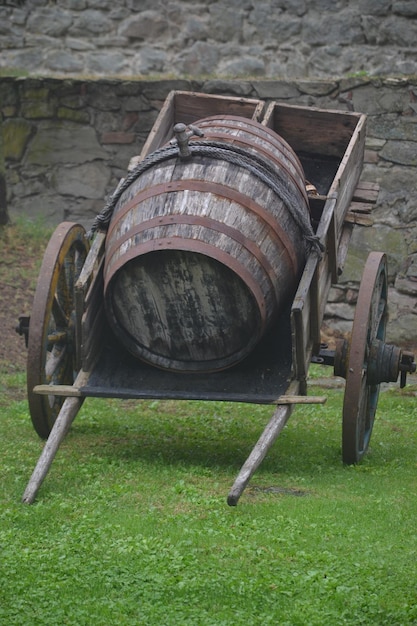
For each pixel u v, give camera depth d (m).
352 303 15.40
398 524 7.95
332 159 11.48
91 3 17.22
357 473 9.49
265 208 8.94
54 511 7.93
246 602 6.41
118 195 9.25
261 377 9.20
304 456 10.02
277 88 15.86
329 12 16.75
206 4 17.06
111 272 8.89
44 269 9.48
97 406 11.72
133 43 17.25
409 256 15.33
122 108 16.30
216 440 10.50
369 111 15.45
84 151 16.42
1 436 10.12
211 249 8.59
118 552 7.05
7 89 16.41
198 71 17.19
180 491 8.53
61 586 6.55
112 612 6.22
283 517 7.92
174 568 6.81
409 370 9.79
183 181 8.91
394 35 16.61
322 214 9.42
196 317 8.94
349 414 9.44
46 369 9.82
